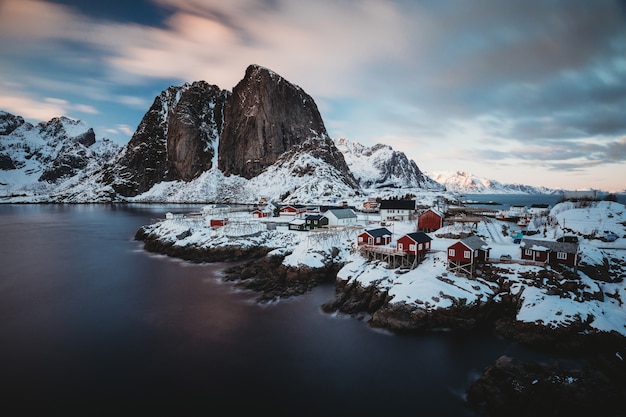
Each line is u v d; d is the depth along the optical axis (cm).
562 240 4231
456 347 2988
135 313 3744
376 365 2733
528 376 2402
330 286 4572
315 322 3500
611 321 3130
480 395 2322
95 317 3638
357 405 2283
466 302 3406
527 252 4088
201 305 3969
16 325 3438
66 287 4631
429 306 3375
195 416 2170
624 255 4416
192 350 2955
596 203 7231
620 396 2211
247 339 3148
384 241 5019
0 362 2750
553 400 2198
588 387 2275
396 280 3994
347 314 3666
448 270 3991
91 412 2194
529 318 3138
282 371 2653
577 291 3478
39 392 2380
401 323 3294
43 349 2956
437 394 2388
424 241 4484
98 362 2762
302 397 2359
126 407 2241
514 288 3612
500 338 3120
